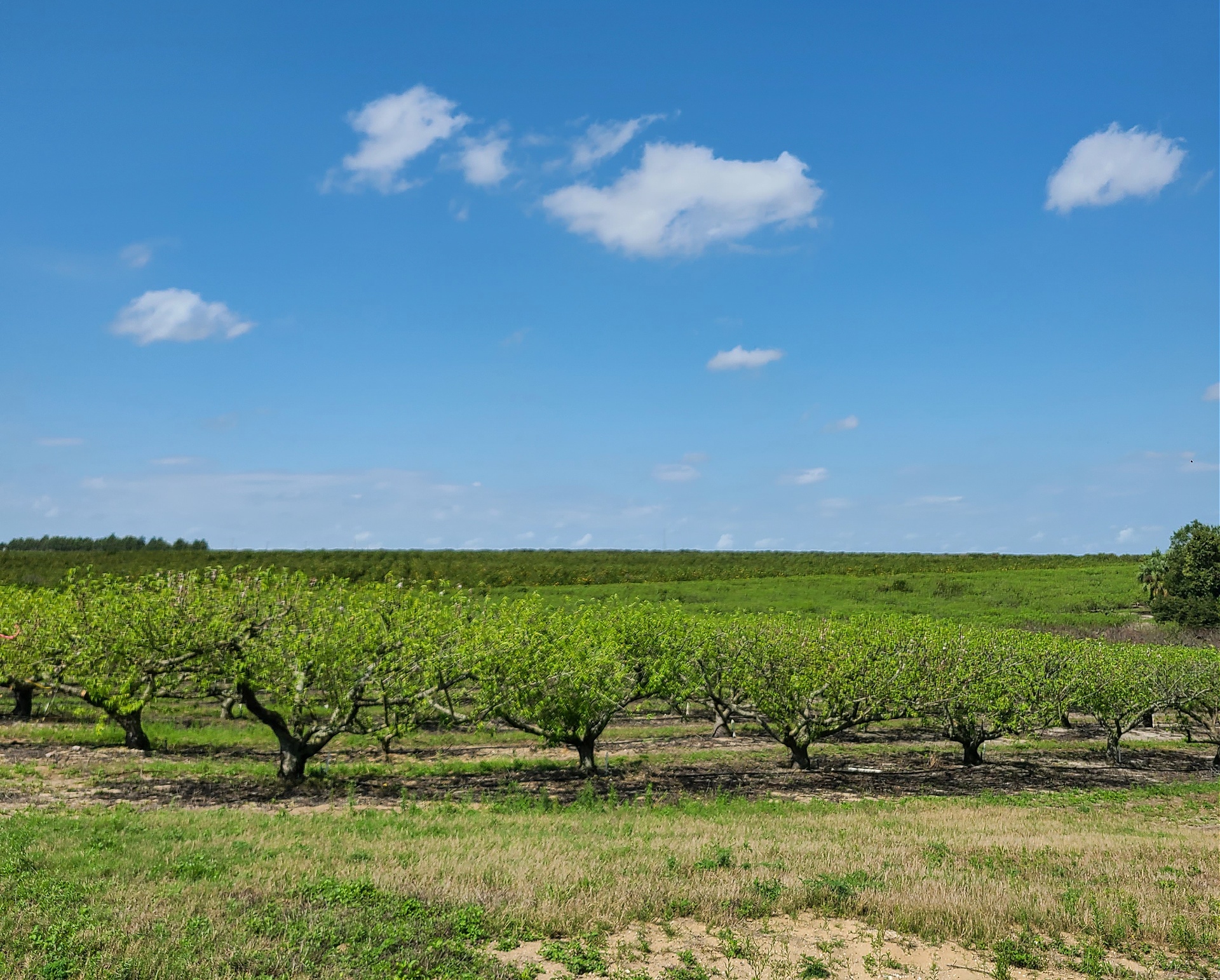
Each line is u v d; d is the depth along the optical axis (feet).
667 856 41.11
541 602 84.94
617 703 77.66
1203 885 38.29
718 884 35.58
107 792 61.21
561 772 76.64
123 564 319.06
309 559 384.27
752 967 28.07
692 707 118.32
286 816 52.34
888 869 39.58
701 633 86.53
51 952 26.20
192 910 30.42
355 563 346.74
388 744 72.33
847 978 27.71
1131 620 226.38
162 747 84.53
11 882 33.12
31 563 301.84
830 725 81.41
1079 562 423.64
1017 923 32.83
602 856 40.60
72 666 80.33
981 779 78.02
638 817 55.62
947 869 39.99
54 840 42.04
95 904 30.53
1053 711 87.51
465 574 316.81
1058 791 73.10
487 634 73.26
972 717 82.89
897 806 63.41
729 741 96.53
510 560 434.71
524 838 45.55
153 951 26.45
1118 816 60.80
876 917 32.89
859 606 237.04
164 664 67.62
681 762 83.35
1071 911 33.65
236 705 102.94
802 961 28.37
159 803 58.34
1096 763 89.15
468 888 34.19
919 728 109.19
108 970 25.05
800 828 51.88
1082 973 28.73
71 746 81.25
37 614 87.61
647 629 86.38
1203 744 102.83
